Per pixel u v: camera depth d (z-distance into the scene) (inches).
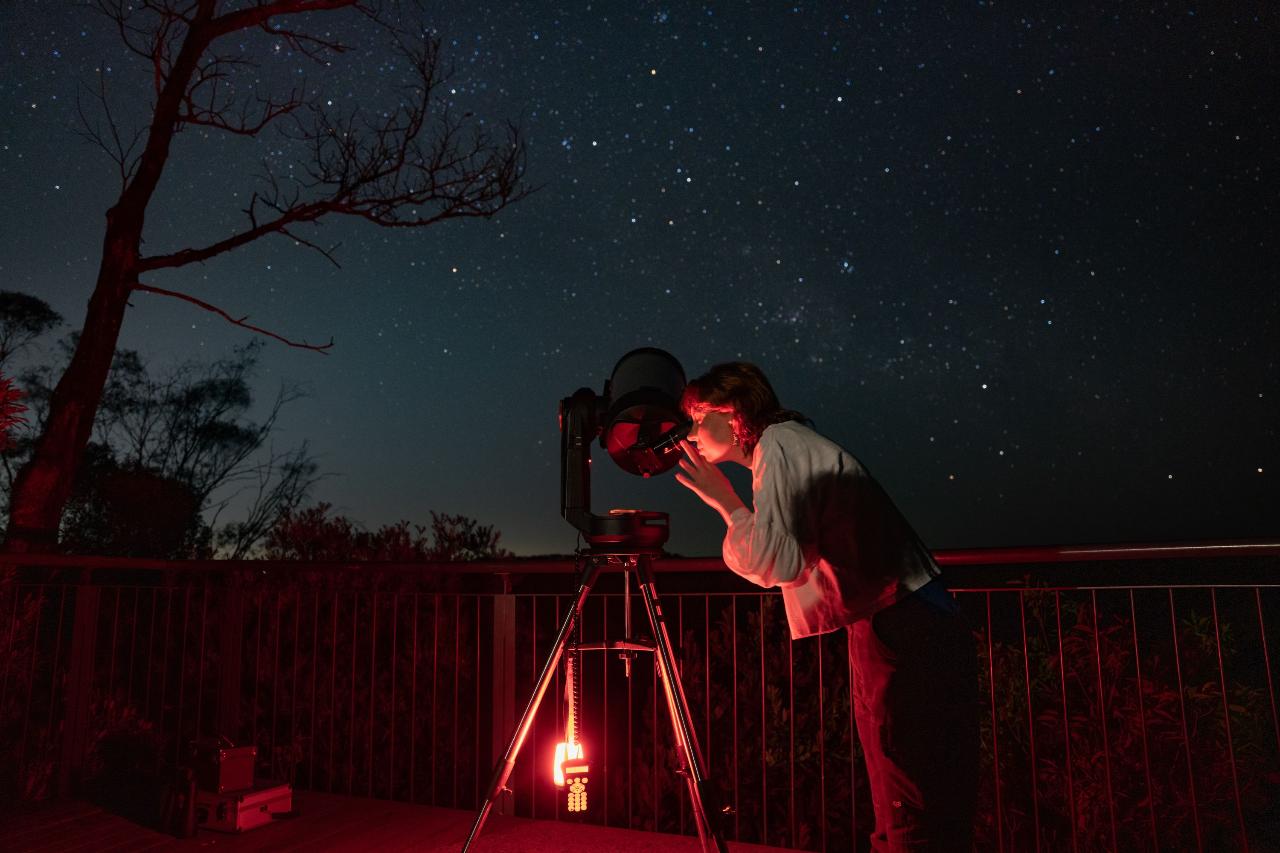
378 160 265.0
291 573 169.0
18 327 360.8
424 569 135.3
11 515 215.5
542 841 116.3
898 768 71.9
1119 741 117.2
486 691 161.8
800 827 129.3
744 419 79.1
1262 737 113.3
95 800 131.9
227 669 146.1
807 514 72.7
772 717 133.0
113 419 372.8
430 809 131.1
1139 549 92.2
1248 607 116.6
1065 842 119.7
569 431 84.2
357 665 161.2
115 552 331.9
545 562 128.9
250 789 123.1
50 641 161.0
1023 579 127.3
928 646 71.9
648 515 83.8
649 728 140.5
